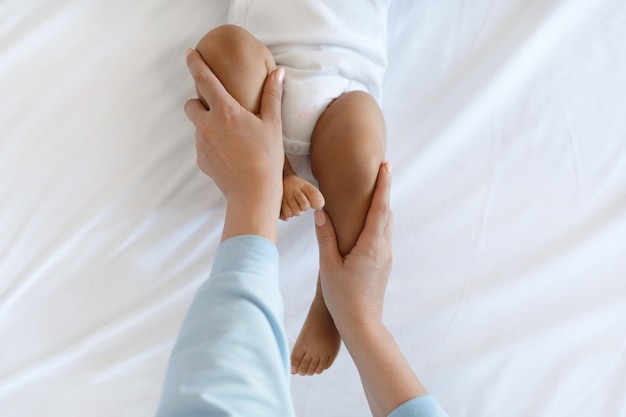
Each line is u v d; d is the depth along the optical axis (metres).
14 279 0.83
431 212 0.96
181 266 0.88
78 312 0.84
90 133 0.89
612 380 0.90
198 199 0.90
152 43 0.94
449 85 1.01
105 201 0.86
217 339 0.47
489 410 0.88
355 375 0.90
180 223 0.89
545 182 0.99
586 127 1.02
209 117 0.71
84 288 0.85
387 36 1.02
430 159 0.98
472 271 0.94
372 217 0.76
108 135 0.89
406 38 1.03
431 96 1.01
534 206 0.98
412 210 0.95
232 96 0.77
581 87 1.04
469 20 1.05
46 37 0.91
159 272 0.87
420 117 1.00
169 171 0.90
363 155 0.78
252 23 0.88
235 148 0.69
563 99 1.03
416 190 0.96
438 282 0.93
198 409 0.41
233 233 0.63
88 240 0.86
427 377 0.89
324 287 0.79
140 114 0.91
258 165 0.68
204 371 0.44
